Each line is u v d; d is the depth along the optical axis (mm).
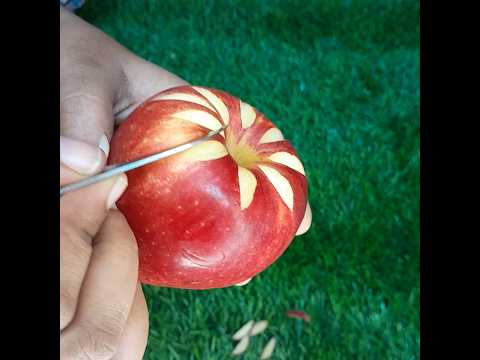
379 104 471
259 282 394
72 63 232
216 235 181
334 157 441
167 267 189
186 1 499
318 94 472
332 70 486
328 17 514
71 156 162
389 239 415
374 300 395
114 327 159
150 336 376
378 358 383
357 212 421
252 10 507
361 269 404
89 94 221
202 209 180
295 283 396
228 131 204
